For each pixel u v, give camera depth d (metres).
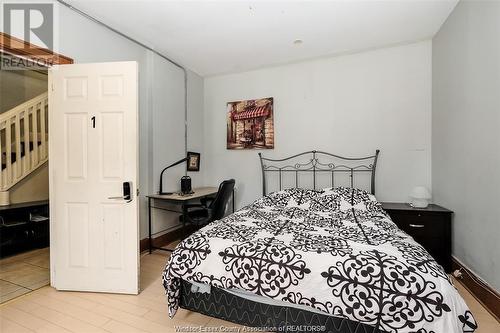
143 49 3.13
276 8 2.39
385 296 1.31
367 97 3.31
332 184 3.49
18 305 2.01
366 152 3.33
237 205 4.04
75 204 2.21
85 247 2.21
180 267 1.70
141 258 2.98
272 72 3.80
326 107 3.51
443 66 2.69
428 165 3.07
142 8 2.39
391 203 3.12
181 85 3.74
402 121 3.16
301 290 1.44
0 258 3.07
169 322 1.81
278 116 3.76
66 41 2.32
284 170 3.74
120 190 2.17
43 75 4.18
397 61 3.17
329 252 1.53
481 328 1.72
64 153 2.21
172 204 3.58
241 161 4.02
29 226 3.34
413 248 1.60
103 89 2.17
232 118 4.04
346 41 3.03
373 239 1.78
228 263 1.61
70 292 2.21
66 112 2.20
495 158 1.86
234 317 1.67
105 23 2.63
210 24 2.66
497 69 1.83
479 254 2.07
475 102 2.11
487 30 1.93
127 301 2.07
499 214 1.83
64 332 1.70
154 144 3.27
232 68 3.85
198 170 4.11
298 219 2.42
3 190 3.33
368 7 2.39
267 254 1.58
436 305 1.25
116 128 2.17
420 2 2.32
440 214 2.57
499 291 1.83
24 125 3.58
